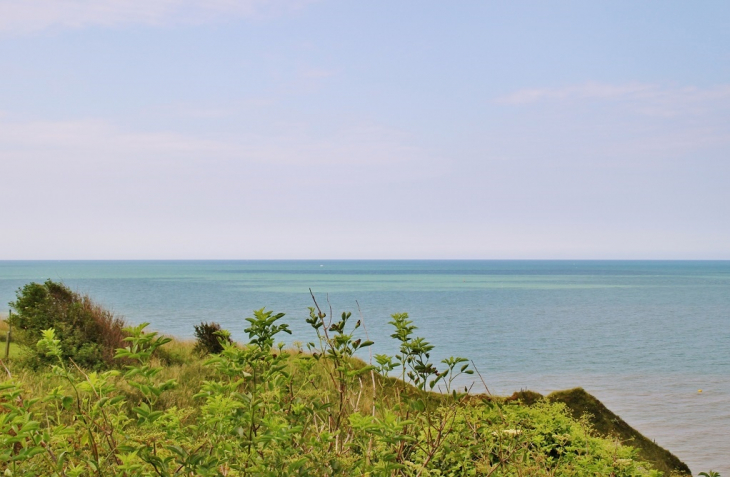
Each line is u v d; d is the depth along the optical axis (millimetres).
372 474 2436
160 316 55438
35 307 14453
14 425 2119
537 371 29562
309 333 38031
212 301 80625
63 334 13086
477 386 21766
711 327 56375
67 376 2512
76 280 162375
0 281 145875
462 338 42969
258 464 2268
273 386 2658
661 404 22406
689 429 18500
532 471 3744
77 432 2586
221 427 2381
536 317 63656
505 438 4020
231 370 2709
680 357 36031
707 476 3959
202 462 2238
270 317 2803
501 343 40594
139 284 139875
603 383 26734
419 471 2945
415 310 69625
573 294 113875
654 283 174875
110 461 2527
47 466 2393
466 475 3457
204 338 16938
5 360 11648
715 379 28203
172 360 15094
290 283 155875
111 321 15008
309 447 2654
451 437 3342
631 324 58281
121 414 2604
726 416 20375
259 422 2457
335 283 158750
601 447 4828
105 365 12320
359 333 39875
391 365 3037
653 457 9086
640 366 32031
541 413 5094
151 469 2322
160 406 7590
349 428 2979
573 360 33719
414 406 2938
